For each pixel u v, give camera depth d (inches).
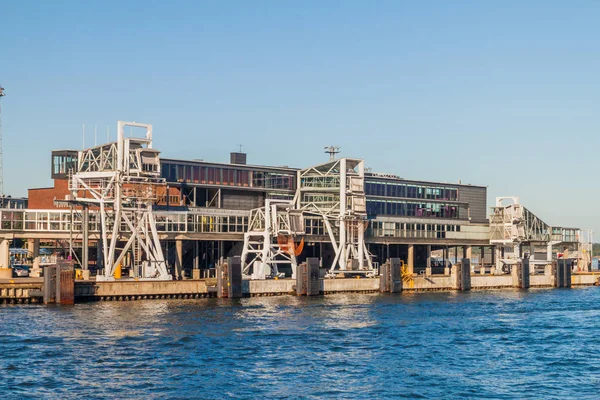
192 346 3718.0
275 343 3846.0
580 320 4972.9
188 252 7244.1
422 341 4013.3
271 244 6594.5
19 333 3969.0
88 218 6289.4
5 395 2851.9
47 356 3437.5
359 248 7160.4
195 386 2994.6
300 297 6186.0
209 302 5570.9
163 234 6505.9
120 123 5861.2
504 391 3016.7
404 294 6796.3
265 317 4744.1
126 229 6397.6
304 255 7785.4
